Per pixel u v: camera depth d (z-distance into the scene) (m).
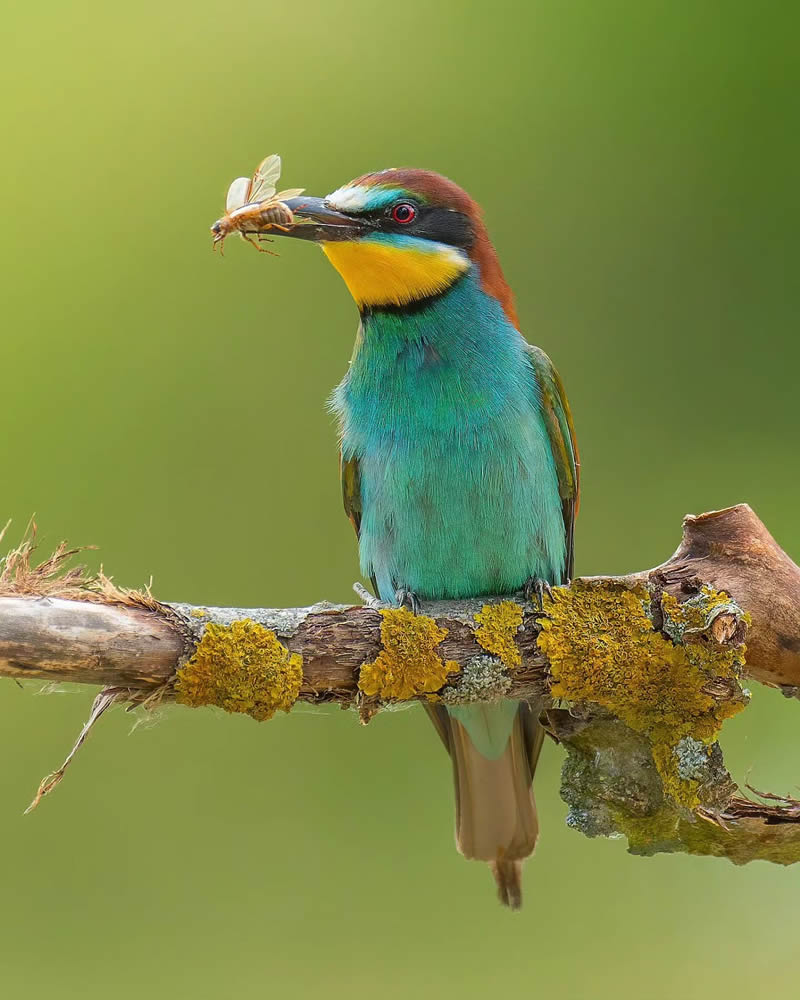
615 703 7.96
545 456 9.48
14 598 7.13
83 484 14.00
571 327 14.70
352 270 9.32
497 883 9.88
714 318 14.69
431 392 9.26
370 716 7.85
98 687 7.80
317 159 14.84
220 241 9.38
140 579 13.81
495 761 9.63
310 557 13.93
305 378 14.37
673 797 7.93
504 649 7.88
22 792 12.52
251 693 7.45
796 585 8.01
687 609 7.92
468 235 9.48
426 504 9.30
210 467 14.16
